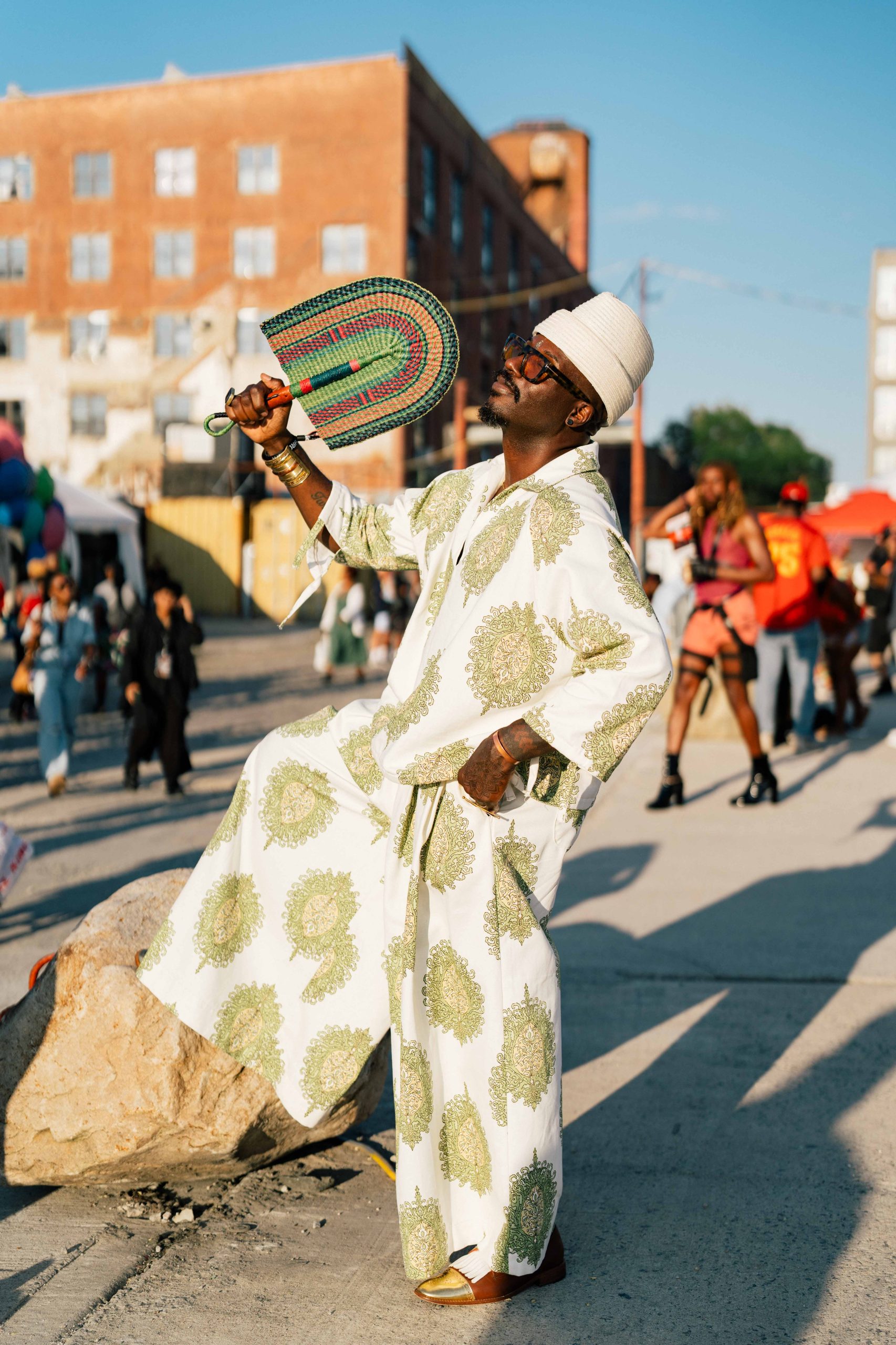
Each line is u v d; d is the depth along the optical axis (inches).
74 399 1485.0
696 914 205.5
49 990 109.3
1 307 1499.8
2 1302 95.2
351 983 101.3
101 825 298.0
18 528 533.6
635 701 86.7
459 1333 91.2
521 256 1845.5
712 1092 136.3
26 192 1485.0
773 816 280.8
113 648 563.8
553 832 95.4
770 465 3521.2
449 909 94.7
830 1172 117.1
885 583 547.5
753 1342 89.7
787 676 381.1
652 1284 98.3
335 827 102.4
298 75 1391.5
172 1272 100.4
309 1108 101.8
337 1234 107.7
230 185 1421.0
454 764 92.7
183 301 1451.8
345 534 108.3
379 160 1370.6
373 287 105.7
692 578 288.7
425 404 107.2
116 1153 106.1
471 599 93.6
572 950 187.5
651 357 97.4
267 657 887.1
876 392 1642.5
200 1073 105.4
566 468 94.2
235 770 383.6
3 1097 109.4
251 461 1350.9
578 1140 125.8
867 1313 93.4
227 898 103.9
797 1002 163.6
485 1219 95.1
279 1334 91.0
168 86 1432.1
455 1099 96.2
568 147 2244.1
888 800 296.8
